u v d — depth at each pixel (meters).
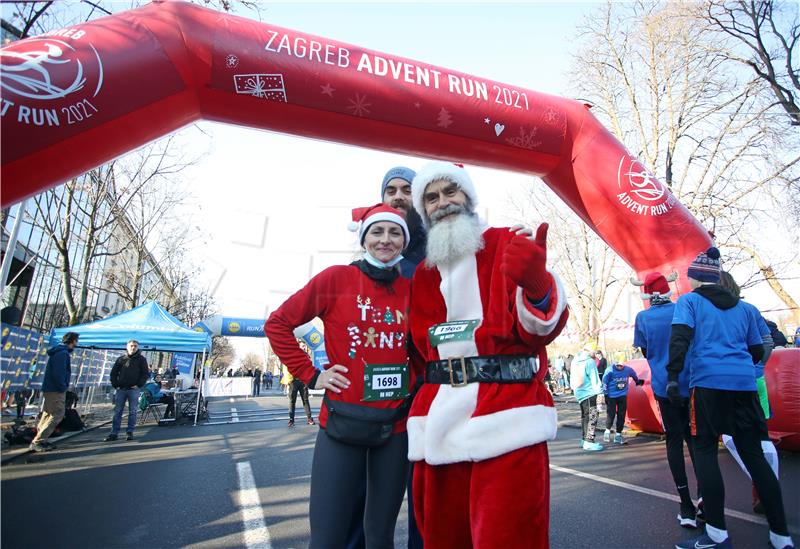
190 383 14.24
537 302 1.32
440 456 1.38
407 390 1.80
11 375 6.90
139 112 2.47
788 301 10.53
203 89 2.62
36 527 3.03
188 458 5.69
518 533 1.23
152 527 3.04
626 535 2.83
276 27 2.80
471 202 1.64
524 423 1.31
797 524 2.94
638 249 4.19
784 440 5.29
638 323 3.35
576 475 4.60
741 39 10.74
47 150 2.23
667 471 4.72
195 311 19.09
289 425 9.28
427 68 3.15
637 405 7.54
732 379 2.53
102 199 11.40
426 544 1.45
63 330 8.68
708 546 2.51
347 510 1.71
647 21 12.16
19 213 5.98
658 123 12.69
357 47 2.98
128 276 17.42
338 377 1.72
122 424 10.18
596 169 3.91
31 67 2.18
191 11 2.65
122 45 2.41
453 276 1.50
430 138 3.17
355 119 2.93
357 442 1.70
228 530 2.97
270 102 2.74
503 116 3.40
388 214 1.89
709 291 2.73
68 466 5.22
